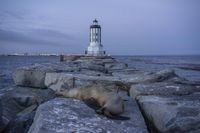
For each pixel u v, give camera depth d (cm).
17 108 957
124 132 509
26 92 1073
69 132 463
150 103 699
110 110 599
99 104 638
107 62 2759
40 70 1293
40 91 1131
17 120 786
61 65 1617
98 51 4266
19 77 1253
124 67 2195
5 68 5472
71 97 712
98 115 589
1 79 2923
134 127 545
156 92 871
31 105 990
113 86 1061
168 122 592
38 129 461
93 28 4231
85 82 1087
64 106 603
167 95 835
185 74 3997
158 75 1170
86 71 1515
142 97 789
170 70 1214
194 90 898
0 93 1062
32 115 809
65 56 3331
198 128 562
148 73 1346
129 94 996
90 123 524
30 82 1227
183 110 617
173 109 625
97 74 1407
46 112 547
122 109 628
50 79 1173
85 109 608
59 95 744
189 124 567
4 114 834
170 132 580
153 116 651
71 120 521
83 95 688
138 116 629
